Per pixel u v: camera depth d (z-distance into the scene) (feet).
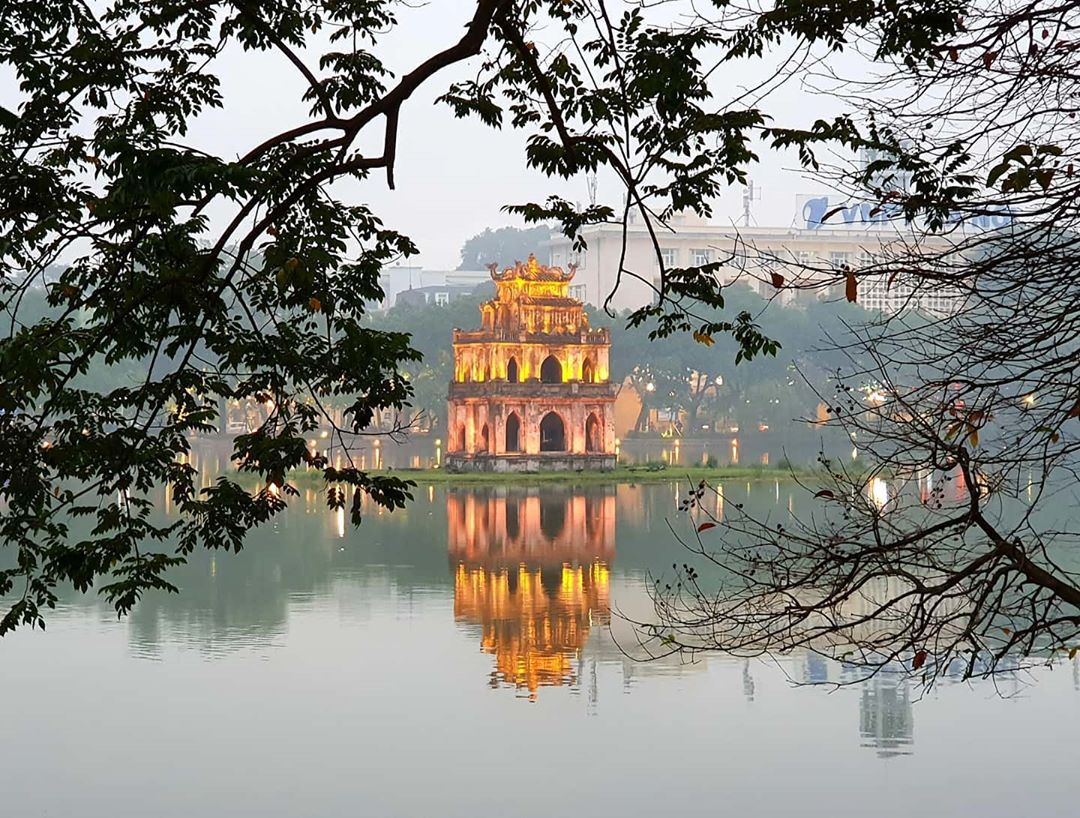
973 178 41.70
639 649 128.06
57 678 117.19
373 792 84.74
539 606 155.12
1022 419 43.04
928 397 42.63
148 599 161.07
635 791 84.69
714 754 93.20
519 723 101.81
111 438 57.11
